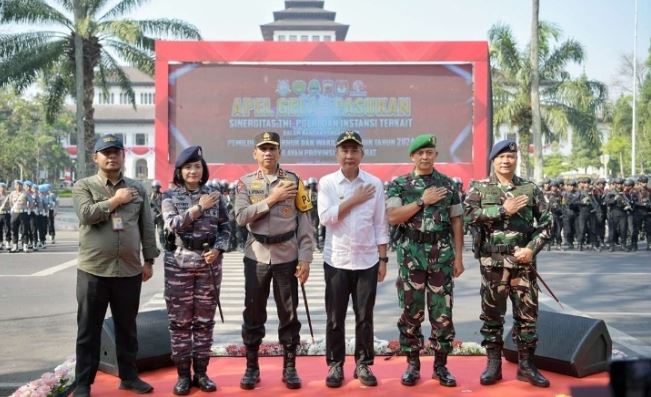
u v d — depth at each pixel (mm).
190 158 5207
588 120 27312
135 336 5234
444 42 19938
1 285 11602
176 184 5332
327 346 5316
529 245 5160
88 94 25250
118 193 4965
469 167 20109
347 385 5270
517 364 5902
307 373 5684
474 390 5117
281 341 5320
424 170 5395
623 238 17766
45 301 9961
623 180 18359
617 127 46406
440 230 5285
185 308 5133
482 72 19891
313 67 20250
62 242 20969
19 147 51906
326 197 5328
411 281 5281
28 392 4902
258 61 20047
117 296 5082
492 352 5340
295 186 5238
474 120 19984
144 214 5285
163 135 19969
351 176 5375
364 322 5281
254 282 5234
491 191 5289
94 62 25141
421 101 20234
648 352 6812
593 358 5555
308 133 20312
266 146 5312
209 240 5156
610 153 49031
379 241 5375
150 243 5301
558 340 5578
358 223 5246
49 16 24109
